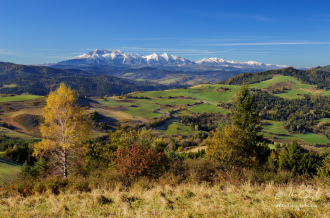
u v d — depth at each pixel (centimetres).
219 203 655
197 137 9625
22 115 14888
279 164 2369
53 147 2428
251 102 2397
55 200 783
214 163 1300
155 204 684
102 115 18825
